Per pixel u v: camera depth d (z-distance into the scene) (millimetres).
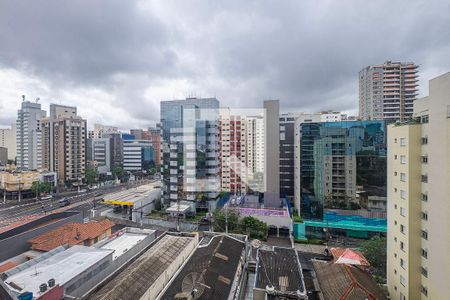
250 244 35406
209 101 59719
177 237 31031
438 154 18594
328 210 45188
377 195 42938
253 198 58969
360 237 44281
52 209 66625
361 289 21844
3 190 77125
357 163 43781
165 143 61531
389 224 26016
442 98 18094
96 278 24219
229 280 23875
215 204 59312
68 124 94438
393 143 24875
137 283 20531
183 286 21891
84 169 100438
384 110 94875
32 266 23734
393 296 24922
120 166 127062
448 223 17594
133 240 34562
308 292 25641
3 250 29234
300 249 41188
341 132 44469
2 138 140000
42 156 98250
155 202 63469
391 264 25484
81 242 33688
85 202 74812
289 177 62031
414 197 21625
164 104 61750
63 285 20516
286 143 62281
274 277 24406
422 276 21141
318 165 45875
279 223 46594
